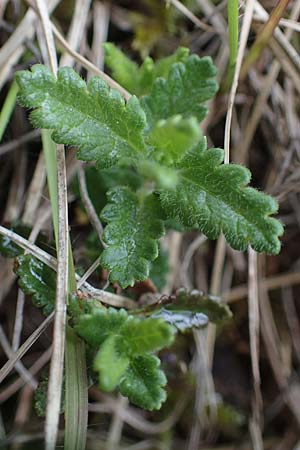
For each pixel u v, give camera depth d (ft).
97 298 0.67
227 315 0.68
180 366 0.82
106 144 0.63
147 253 0.63
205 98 0.68
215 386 0.86
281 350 0.86
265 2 0.80
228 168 0.62
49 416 0.61
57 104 0.62
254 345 0.78
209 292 0.85
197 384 0.83
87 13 0.78
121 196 0.64
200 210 0.62
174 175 0.58
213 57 0.83
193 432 0.83
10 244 0.67
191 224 0.63
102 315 0.61
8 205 0.78
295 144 0.82
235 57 0.72
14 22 0.78
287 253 0.87
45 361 0.76
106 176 0.75
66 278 0.64
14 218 0.76
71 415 0.63
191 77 0.68
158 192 0.64
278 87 0.83
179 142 0.59
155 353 0.78
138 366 0.61
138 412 0.82
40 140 0.79
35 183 0.76
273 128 0.84
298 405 0.85
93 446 0.80
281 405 0.85
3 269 0.77
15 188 0.79
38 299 0.65
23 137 0.78
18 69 0.77
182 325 0.68
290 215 0.86
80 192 0.75
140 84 0.74
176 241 0.82
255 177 0.86
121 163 0.66
